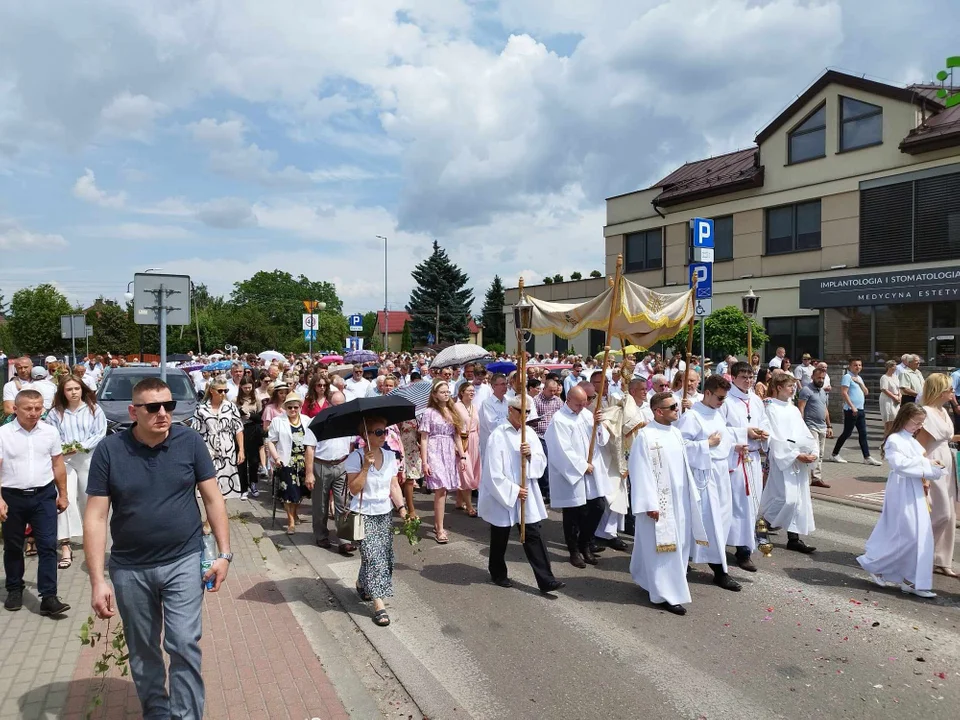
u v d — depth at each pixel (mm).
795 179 23797
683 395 8469
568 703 4223
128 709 3980
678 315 8281
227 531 3660
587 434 7027
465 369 11820
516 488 6211
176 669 3418
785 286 24172
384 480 5688
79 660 4652
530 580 6598
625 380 9375
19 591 5605
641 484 5711
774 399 7422
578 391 6922
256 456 10875
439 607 5891
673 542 5641
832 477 11305
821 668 4629
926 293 19422
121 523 3416
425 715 4117
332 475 7602
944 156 20141
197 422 8633
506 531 6363
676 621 5488
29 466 5445
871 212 21922
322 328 77500
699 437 6398
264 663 4621
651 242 29094
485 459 6391
